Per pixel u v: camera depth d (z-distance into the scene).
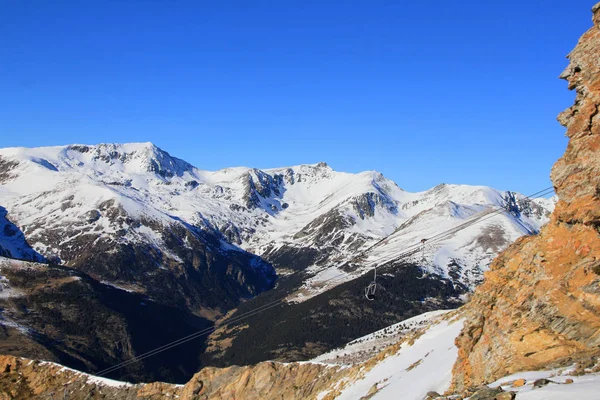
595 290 29.78
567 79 35.22
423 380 46.31
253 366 114.00
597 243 31.08
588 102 33.31
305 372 106.00
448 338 57.25
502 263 38.84
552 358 30.09
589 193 31.91
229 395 110.31
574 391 21.80
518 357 31.88
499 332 34.81
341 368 101.00
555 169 34.91
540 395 22.56
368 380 64.94
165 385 121.38
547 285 32.56
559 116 35.66
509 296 35.81
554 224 34.50
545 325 31.47
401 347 67.94
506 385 27.11
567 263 32.25
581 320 29.89
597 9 34.47
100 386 125.00
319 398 79.06
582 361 26.03
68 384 126.44
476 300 39.78
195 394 114.69
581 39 34.97
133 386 122.44
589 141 33.06
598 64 33.22
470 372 36.97
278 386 105.81
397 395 47.00
